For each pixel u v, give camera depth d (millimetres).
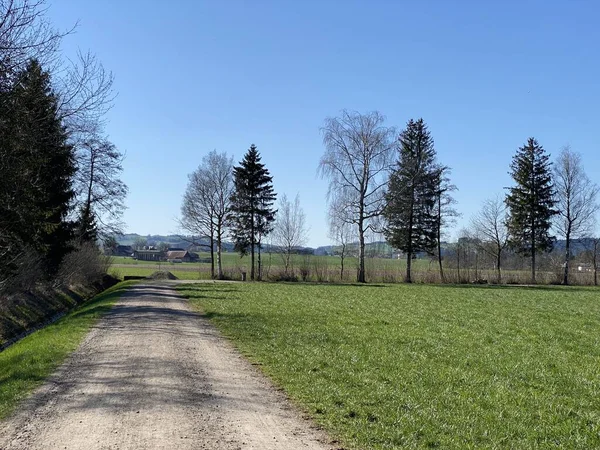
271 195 61531
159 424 7836
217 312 24188
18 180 17984
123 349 14398
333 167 52938
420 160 58469
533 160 63938
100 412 8438
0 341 21938
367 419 8320
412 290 43219
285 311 25297
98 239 48031
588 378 11984
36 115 17547
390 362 13117
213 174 62625
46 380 10750
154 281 53938
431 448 7180
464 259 69812
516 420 8594
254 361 13062
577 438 7750
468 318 23703
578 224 63625
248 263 81500
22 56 16094
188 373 11445
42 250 29266
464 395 10055
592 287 55469
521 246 64688
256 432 7609
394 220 57906
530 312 26703
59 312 31438
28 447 6895
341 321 21688
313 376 11328
